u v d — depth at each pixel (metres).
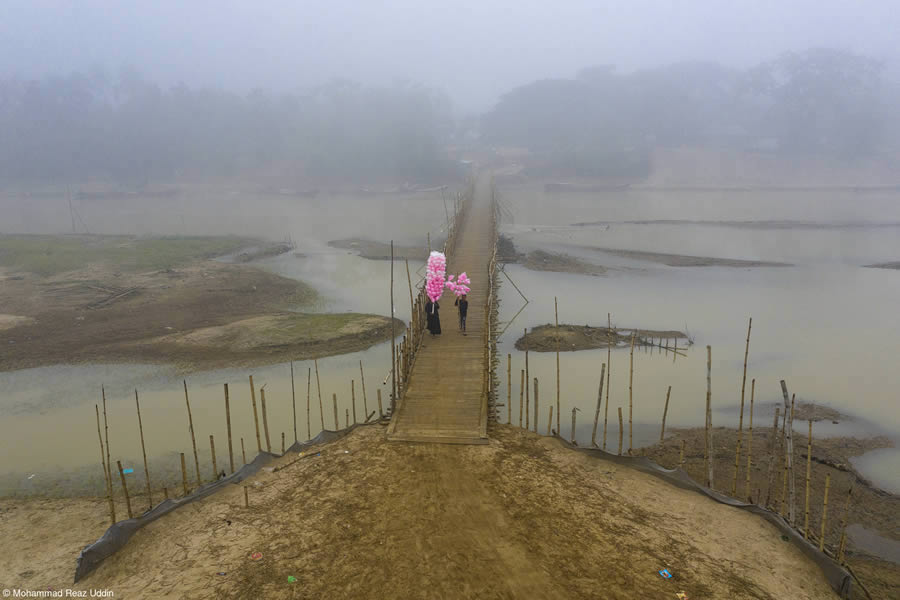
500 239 50.00
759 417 20.41
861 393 22.16
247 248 52.19
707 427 14.14
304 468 15.20
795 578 11.16
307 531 12.50
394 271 44.00
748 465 13.34
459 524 12.65
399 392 18.66
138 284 37.78
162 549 12.11
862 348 27.05
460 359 20.64
